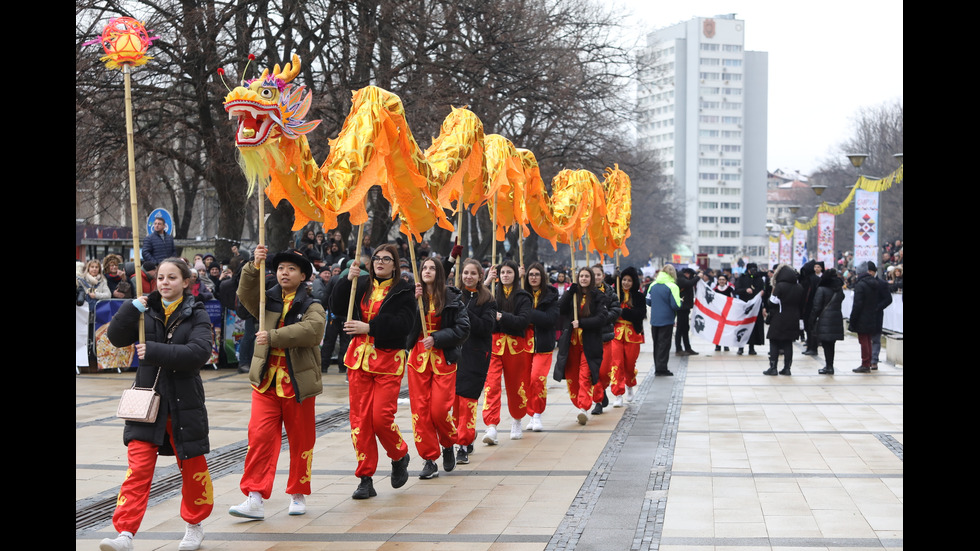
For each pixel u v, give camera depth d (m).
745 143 147.88
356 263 7.60
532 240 36.75
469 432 9.25
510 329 10.31
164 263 6.25
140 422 6.05
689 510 7.32
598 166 32.19
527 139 31.44
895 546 6.28
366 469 7.77
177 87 22.39
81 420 11.68
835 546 6.29
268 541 6.51
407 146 7.90
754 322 22.38
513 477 8.64
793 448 9.95
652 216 92.88
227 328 17.72
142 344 5.98
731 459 9.38
